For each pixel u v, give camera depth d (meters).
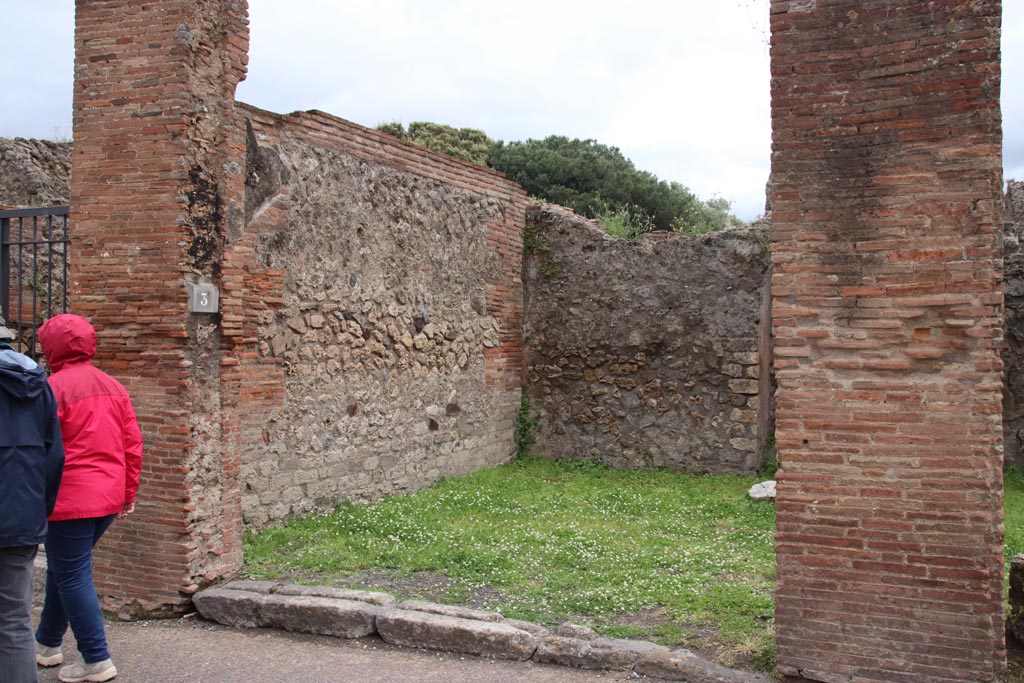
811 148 4.21
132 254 5.54
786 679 4.33
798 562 4.29
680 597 5.56
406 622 4.93
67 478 4.29
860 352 4.16
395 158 8.90
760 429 10.58
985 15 3.94
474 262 10.44
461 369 10.20
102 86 5.62
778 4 4.26
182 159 5.44
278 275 7.29
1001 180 4.07
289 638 5.11
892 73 4.08
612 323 11.12
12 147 11.62
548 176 27.38
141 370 5.57
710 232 10.70
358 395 8.41
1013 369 10.74
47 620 4.62
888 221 4.10
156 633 5.24
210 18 5.63
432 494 8.95
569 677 4.46
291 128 7.38
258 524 7.14
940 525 4.05
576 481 10.09
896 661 4.13
